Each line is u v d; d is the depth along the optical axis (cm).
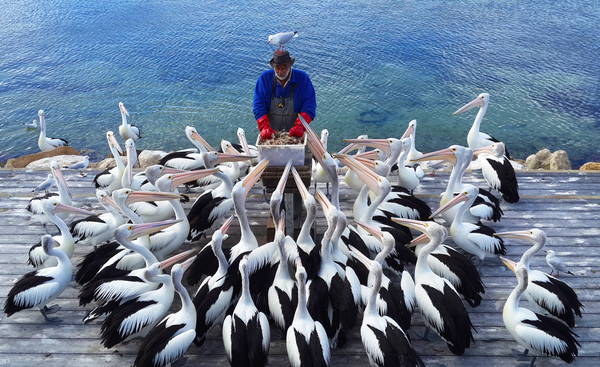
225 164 856
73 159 1138
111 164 1114
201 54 1969
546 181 891
